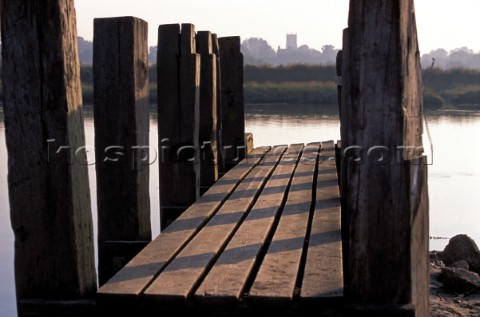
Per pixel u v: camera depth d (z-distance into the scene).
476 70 49.97
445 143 17.47
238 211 5.54
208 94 7.44
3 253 7.50
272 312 3.38
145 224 5.10
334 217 5.27
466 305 5.84
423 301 3.68
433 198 10.95
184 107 6.32
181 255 4.16
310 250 4.27
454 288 6.23
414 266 3.43
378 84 3.27
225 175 7.63
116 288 3.52
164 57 6.31
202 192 7.43
